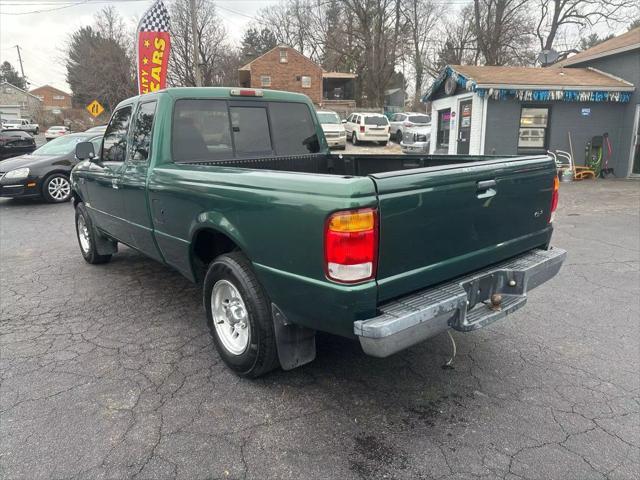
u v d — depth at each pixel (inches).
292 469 92.4
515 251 125.8
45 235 307.0
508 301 117.0
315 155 185.9
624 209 360.8
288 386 121.9
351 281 89.0
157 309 174.9
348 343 146.1
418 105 1792.6
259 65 1692.9
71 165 436.1
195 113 154.8
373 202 88.0
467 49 1615.4
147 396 117.4
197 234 130.0
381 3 1643.7
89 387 121.6
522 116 522.6
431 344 145.1
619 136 539.2
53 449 98.1
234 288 119.3
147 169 149.0
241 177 109.4
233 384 122.8
